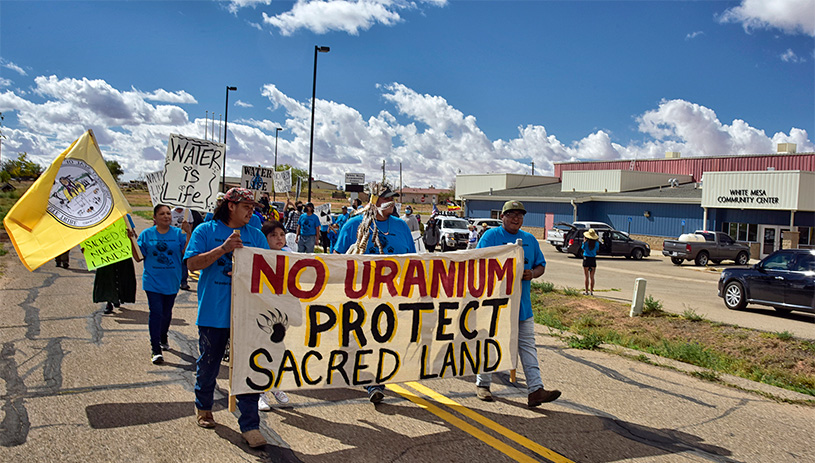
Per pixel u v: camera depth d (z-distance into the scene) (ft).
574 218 131.03
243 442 13.56
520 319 17.51
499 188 178.50
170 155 31.53
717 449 14.57
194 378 18.35
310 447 13.52
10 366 18.56
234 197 13.98
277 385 14.08
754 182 101.60
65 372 18.20
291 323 14.30
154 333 19.76
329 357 14.85
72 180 17.20
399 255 15.65
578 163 190.39
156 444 13.17
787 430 16.11
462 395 17.97
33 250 16.40
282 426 14.79
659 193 127.13
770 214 102.83
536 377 16.85
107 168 18.06
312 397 17.21
